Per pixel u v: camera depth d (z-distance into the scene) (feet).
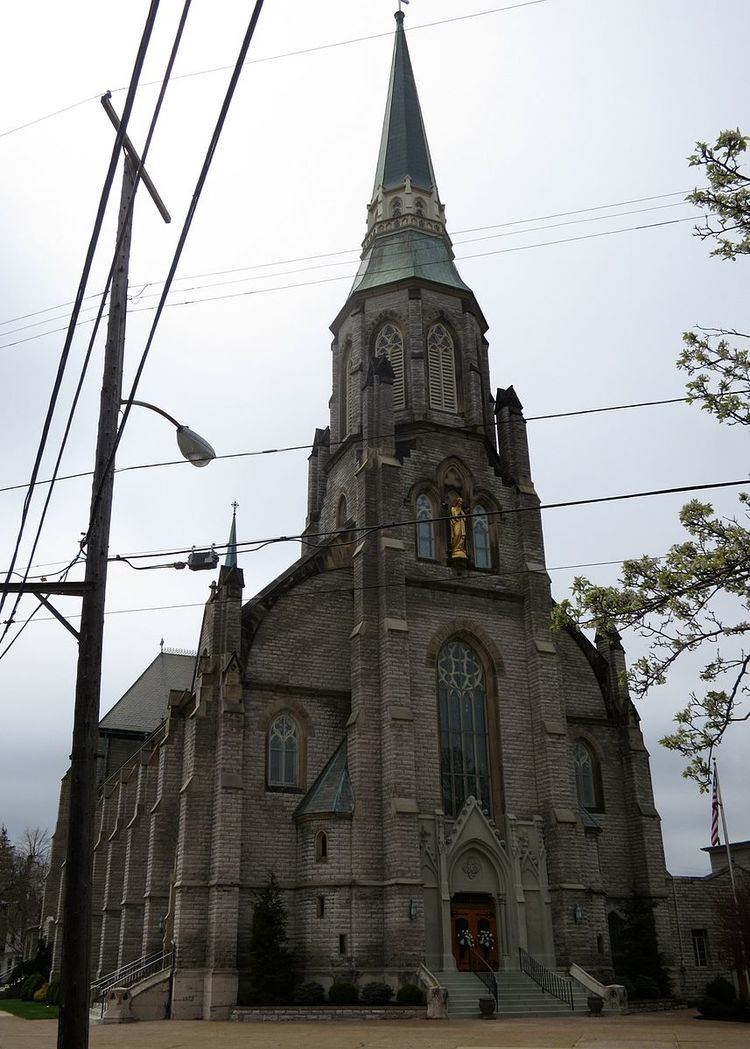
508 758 150.10
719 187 61.41
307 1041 89.81
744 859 259.39
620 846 162.71
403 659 143.84
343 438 187.42
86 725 53.52
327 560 159.43
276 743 144.77
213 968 126.21
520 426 176.45
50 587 56.29
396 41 228.22
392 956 127.54
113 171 40.47
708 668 62.34
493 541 165.27
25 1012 154.61
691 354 64.59
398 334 183.21
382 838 135.44
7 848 381.60
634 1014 128.16
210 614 149.89
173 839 153.99
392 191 202.80
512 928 137.80
